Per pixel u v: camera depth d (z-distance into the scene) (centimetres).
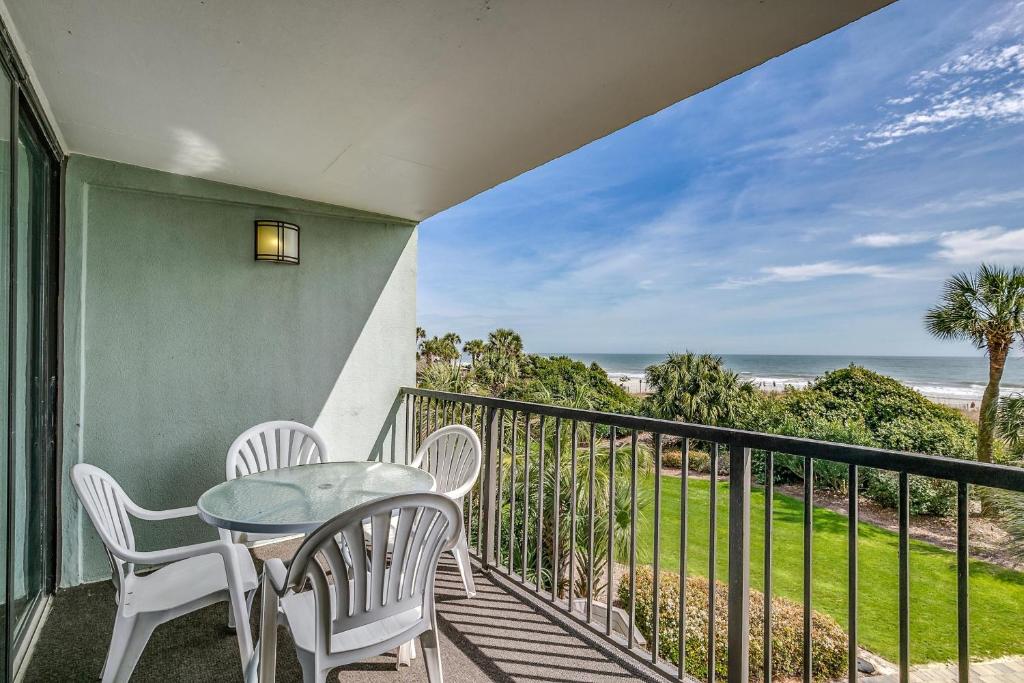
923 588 677
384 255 417
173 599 192
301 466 268
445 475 308
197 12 168
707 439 189
